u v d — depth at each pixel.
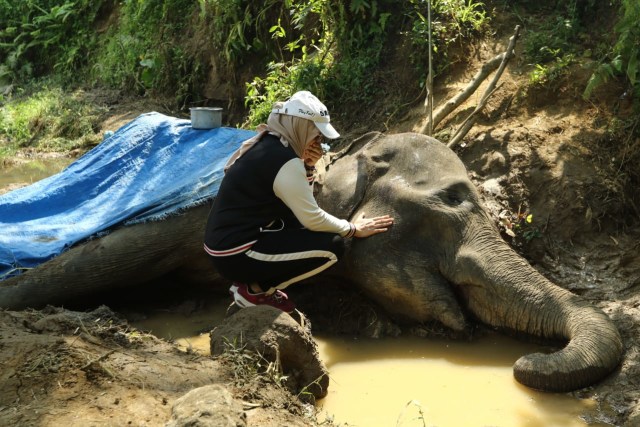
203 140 6.16
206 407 3.19
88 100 11.38
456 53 7.29
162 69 10.74
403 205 4.98
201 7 10.08
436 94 7.17
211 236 4.48
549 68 6.64
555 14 7.47
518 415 3.97
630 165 5.88
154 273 5.48
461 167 5.20
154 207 5.46
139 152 6.22
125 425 3.28
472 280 4.77
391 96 7.54
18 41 13.70
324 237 4.52
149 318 5.34
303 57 8.20
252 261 4.40
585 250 5.47
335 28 8.09
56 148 10.48
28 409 3.38
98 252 5.30
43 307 5.26
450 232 4.89
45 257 5.32
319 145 4.47
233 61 9.59
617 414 3.92
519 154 6.03
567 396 4.12
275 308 4.26
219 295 5.69
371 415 4.02
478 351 4.70
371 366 4.59
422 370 4.50
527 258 5.50
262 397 3.74
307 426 3.58
